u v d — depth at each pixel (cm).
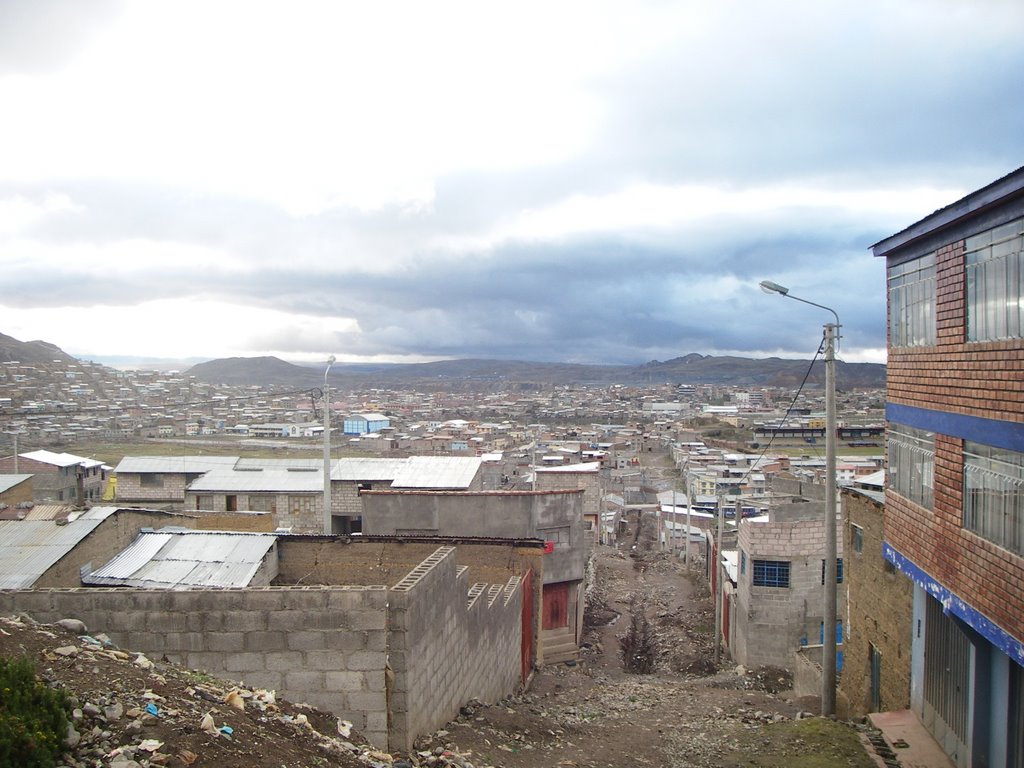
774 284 1529
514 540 2014
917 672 1387
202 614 1001
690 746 1316
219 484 3794
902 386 1373
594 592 3538
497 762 1058
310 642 996
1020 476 952
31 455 5022
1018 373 960
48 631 880
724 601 2911
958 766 1198
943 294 1185
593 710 1634
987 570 1039
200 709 759
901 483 1392
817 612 2422
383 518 2302
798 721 1483
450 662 1216
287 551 1777
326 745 804
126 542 1756
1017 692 1074
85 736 650
